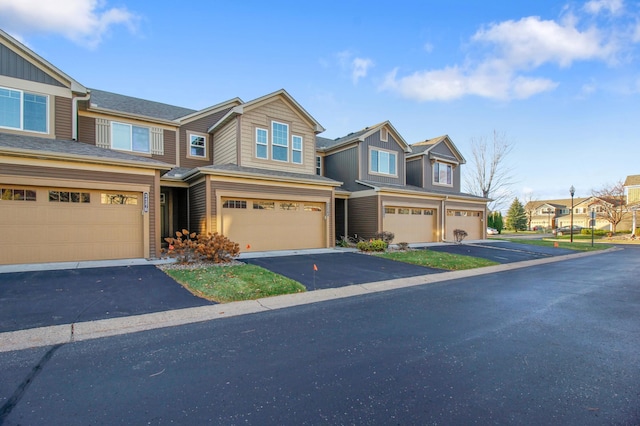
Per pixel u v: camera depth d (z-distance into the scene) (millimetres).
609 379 3227
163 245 13555
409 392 2947
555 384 3113
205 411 2625
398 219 18062
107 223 9914
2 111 10008
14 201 8766
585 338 4426
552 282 8820
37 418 2504
